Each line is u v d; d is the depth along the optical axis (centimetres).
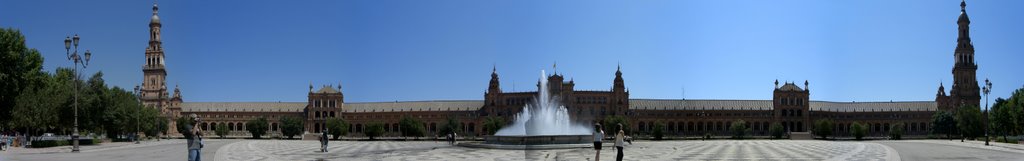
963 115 19125
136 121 15888
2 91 9775
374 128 18175
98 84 14038
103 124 14325
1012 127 16675
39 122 11675
